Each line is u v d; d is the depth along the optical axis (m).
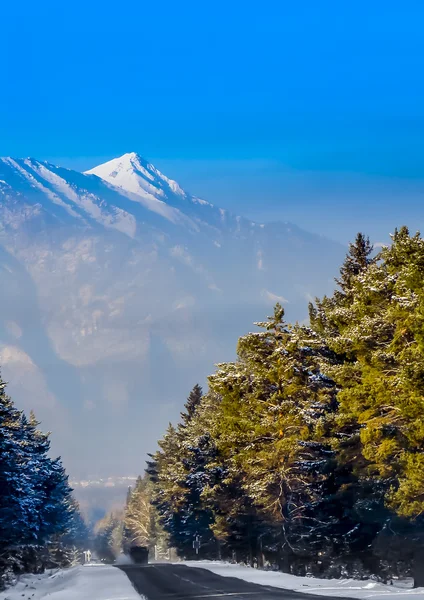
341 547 61.12
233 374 73.12
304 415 65.38
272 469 69.31
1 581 72.06
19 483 72.75
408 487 43.06
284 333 70.31
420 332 40.94
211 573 67.62
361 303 49.34
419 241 44.94
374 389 45.50
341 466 55.94
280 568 73.06
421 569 45.59
